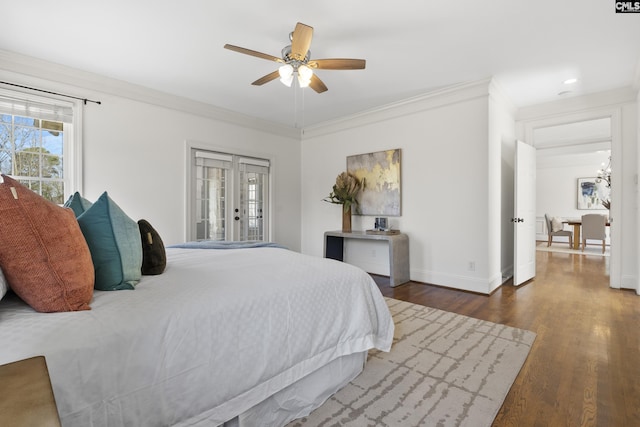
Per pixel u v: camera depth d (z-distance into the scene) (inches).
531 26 100.7
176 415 41.7
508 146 170.2
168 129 162.1
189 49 115.9
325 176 217.2
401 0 88.6
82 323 37.0
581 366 77.4
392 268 159.2
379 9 92.6
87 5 90.2
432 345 89.7
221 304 48.2
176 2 89.4
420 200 167.9
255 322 51.5
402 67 130.3
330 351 63.7
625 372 74.2
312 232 227.1
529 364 78.9
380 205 185.0
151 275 60.9
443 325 105.5
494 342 91.4
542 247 312.8
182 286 52.6
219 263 73.2
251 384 50.1
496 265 156.0
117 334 37.3
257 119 203.5
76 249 41.6
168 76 139.3
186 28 102.3
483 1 88.8
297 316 57.9
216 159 183.9
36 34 105.4
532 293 145.8
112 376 36.1
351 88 153.6
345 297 68.2
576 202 351.6
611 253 153.3
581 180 348.8
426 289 154.4
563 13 93.9
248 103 175.6
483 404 62.3
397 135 177.0
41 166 127.1
